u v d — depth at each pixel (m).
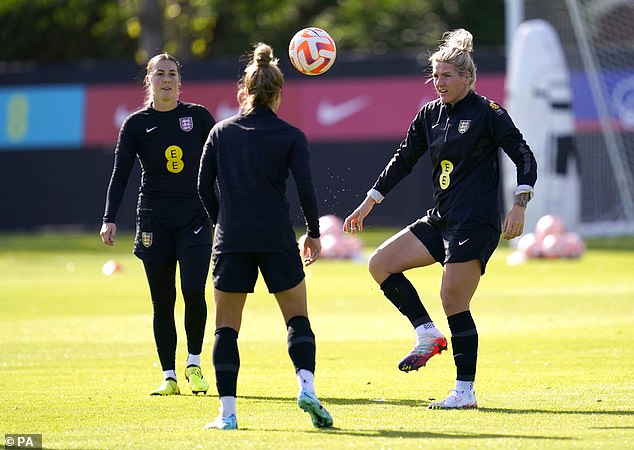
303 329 23.64
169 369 29.64
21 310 51.53
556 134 91.06
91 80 113.19
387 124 107.38
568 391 28.84
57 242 103.44
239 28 159.38
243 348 38.81
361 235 104.50
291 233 23.56
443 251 26.94
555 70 91.12
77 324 46.19
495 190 26.44
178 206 29.81
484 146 26.22
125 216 111.94
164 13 141.88
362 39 154.12
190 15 145.50
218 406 27.36
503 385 29.97
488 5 156.88
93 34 160.12
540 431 23.14
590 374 31.89
